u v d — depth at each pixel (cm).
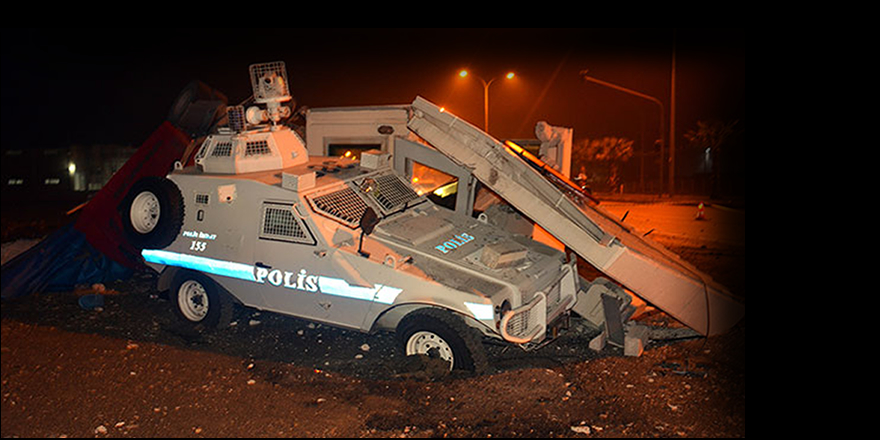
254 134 759
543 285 648
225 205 711
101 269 973
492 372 612
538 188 745
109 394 566
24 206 2883
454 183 927
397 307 636
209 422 511
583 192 818
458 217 773
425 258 632
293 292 675
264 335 733
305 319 678
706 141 4112
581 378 598
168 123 980
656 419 508
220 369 628
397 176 795
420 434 486
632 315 761
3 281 900
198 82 1044
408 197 770
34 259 942
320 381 596
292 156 782
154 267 782
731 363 627
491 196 927
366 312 632
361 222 663
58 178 4916
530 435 482
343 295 641
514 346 683
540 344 647
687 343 695
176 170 779
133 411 532
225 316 741
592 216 824
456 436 481
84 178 4925
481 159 791
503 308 588
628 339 662
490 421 505
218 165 744
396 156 923
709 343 684
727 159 4244
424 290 596
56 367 629
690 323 686
